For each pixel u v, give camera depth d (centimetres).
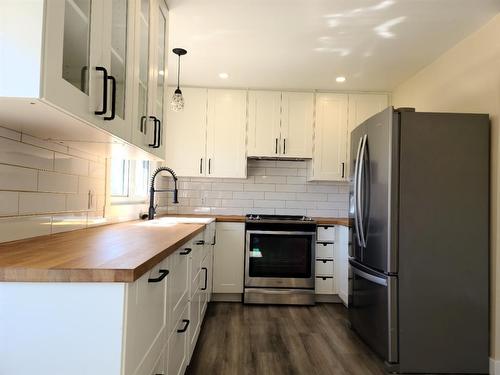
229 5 227
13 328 90
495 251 230
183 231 193
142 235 170
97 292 90
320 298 372
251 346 254
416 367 226
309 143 394
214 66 332
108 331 90
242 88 394
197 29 259
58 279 88
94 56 117
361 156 262
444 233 230
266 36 270
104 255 109
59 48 96
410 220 229
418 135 230
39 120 115
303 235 358
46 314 90
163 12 219
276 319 314
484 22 245
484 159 234
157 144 207
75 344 90
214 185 417
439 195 230
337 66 327
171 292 148
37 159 150
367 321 256
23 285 90
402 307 227
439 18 240
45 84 91
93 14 116
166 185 403
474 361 229
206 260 291
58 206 169
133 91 161
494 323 229
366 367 228
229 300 369
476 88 256
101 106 122
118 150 191
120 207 261
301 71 342
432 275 229
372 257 249
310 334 281
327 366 228
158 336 126
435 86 311
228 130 392
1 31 90
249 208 418
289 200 420
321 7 228
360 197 263
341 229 353
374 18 241
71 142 166
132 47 158
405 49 290
